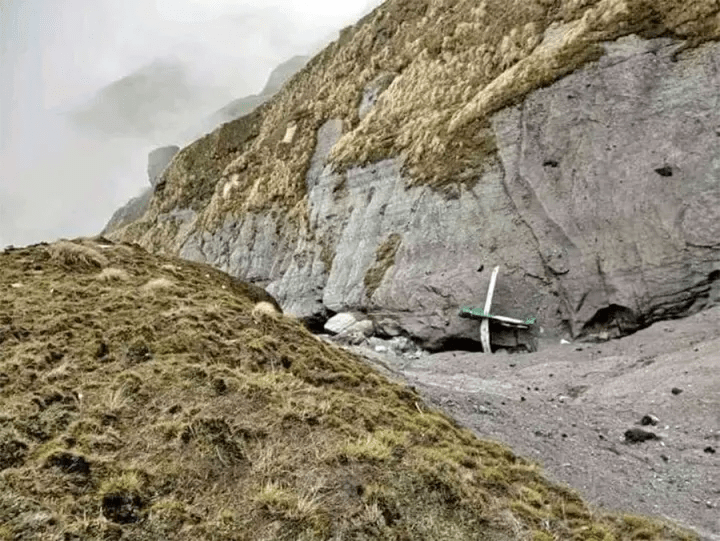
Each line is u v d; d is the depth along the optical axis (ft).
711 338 71.46
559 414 55.42
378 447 30.09
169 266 69.87
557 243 99.04
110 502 24.12
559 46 119.14
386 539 25.16
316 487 26.55
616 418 55.01
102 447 28.09
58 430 29.40
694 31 100.89
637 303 86.89
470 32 157.99
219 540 23.27
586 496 36.35
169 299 50.75
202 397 33.24
